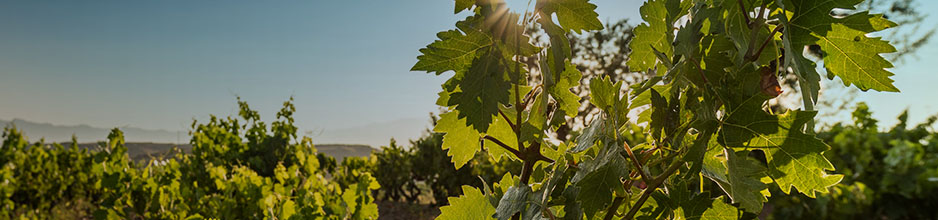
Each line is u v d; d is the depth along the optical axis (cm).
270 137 775
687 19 105
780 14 89
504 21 92
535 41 102
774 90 84
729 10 94
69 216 764
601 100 89
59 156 861
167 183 404
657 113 93
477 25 93
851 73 94
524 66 103
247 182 344
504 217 95
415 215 859
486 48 95
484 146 118
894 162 415
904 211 397
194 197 376
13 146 829
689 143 94
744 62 89
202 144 700
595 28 90
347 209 319
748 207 89
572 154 94
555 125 101
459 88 98
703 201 96
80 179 848
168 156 632
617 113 88
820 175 82
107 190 390
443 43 95
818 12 88
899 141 425
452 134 114
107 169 416
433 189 936
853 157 450
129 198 382
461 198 113
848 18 87
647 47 110
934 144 446
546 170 110
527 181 105
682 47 89
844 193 397
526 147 104
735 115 86
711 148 96
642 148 102
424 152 936
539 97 99
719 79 89
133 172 423
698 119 88
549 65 96
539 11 92
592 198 81
